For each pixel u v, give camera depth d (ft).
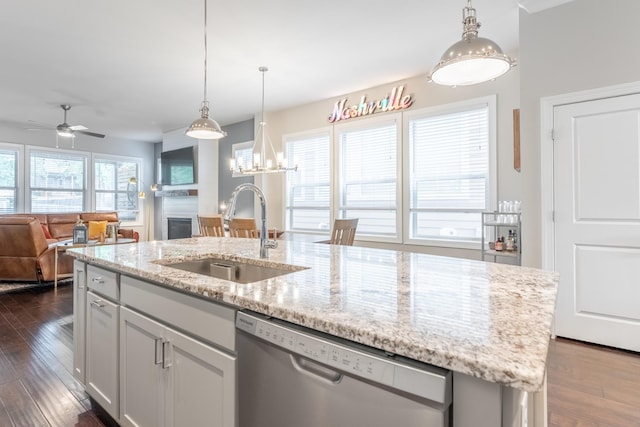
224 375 3.64
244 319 3.39
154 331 4.62
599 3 8.64
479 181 12.99
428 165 14.17
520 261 10.96
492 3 9.29
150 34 10.53
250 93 16.06
